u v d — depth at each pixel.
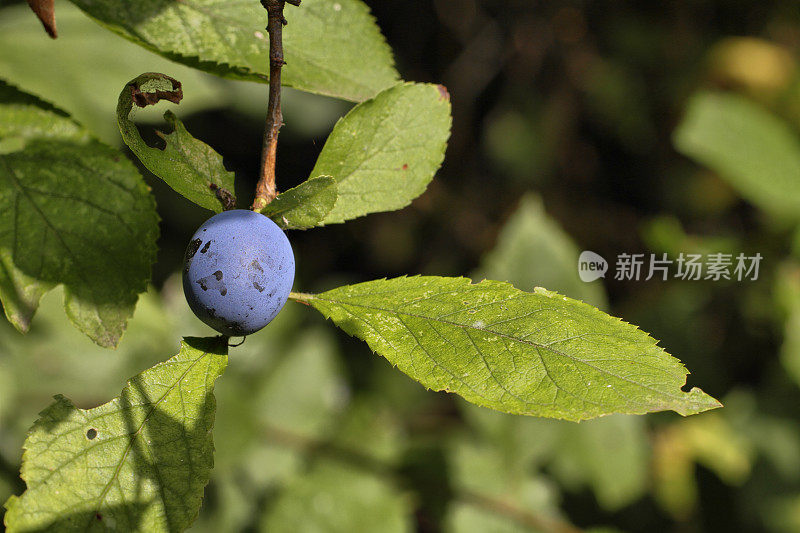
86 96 0.33
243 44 0.25
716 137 0.45
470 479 0.45
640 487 0.46
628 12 0.81
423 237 0.80
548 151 0.81
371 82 0.26
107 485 0.22
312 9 0.26
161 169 0.23
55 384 0.39
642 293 0.59
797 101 0.72
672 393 0.22
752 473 0.53
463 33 0.82
